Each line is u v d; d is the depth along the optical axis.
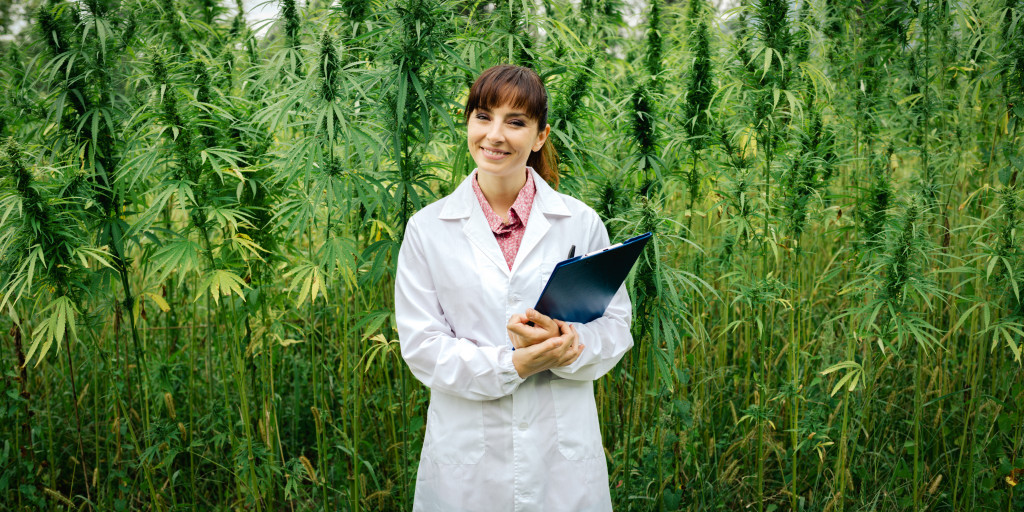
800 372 2.92
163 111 1.95
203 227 2.07
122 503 2.51
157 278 2.91
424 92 1.91
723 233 2.79
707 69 2.31
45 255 1.89
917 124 2.79
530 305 1.54
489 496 1.54
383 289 2.96
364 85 1.87
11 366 2.65
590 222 1.66
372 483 2.70
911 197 2.09
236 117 2.22
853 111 2.71
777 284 2.33
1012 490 2.42
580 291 1.39
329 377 3.00
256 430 2.74
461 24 2.16
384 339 2.16
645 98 2.20
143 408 2.23
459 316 1.56
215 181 2.22
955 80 2.85
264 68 2.14
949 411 2.75
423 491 1.62
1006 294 2.34
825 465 2.62
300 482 2.62
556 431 1.56
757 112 2.20
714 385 2.93
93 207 2.15
